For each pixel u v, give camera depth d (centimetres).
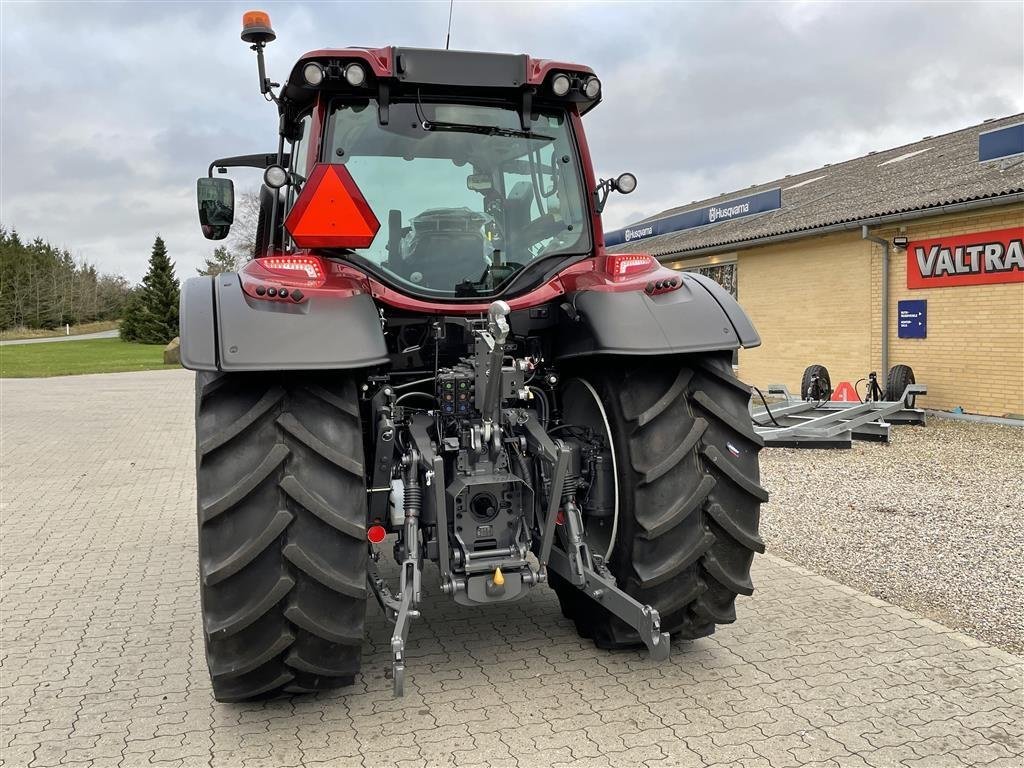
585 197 356
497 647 357
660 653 289
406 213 330
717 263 1648
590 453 325
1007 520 572
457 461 309
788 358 1453
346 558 271
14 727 296
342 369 278
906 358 1201
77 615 416
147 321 5184
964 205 1035
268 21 344
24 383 2170
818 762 261
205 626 265
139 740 284
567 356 324
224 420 268
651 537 301
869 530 554
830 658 338
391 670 333
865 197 1446
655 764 261
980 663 332
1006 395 1056
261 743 280
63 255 7762
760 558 484
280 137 382
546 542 304
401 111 332
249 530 262
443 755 269
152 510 663
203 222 424
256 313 266
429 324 325
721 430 314
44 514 650
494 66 333
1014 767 257
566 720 290
